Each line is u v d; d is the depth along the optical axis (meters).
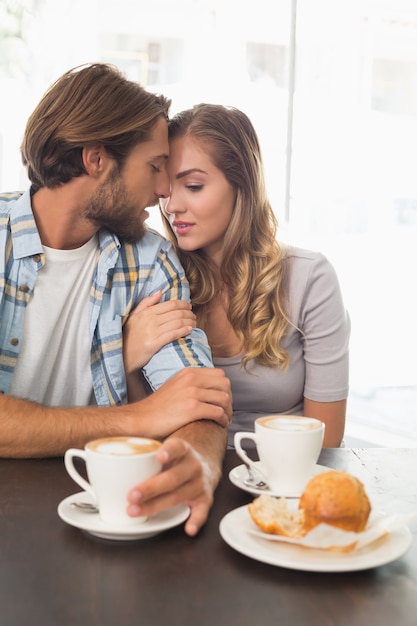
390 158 3.50
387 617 0.74
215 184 1.74
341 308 1.89
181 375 1.39
